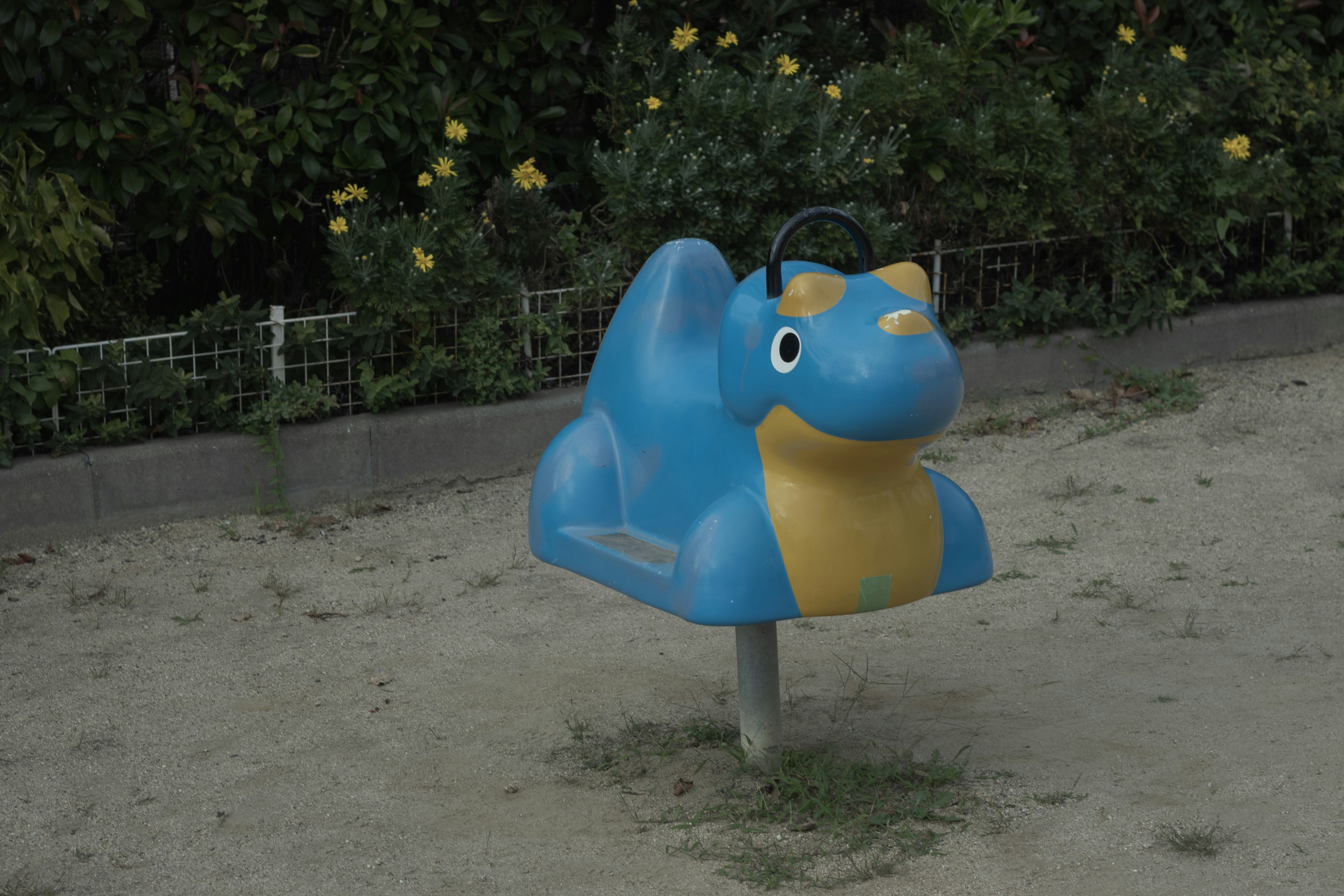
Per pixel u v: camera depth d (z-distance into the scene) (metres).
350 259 7.51
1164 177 9.30
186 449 7.07
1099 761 4.59
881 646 5.74
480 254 7.71
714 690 5.30
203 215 7.58
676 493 4.08
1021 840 4.06
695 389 4.09
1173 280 9.66
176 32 7.48
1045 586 6.34
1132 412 8.87
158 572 6.55
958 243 9.30
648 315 4.31
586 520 4.28
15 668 5.53
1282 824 4.08
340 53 7.85
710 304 4.33
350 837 4.24
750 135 8.49
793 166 8.39
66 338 7.51
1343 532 6.85
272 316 7.42
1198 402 8.98
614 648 5.75
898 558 3.80
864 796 4.32
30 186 7.01
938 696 5.21
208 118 7.92
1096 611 6.03
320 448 7.37
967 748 4.71
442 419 7.66
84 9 7.14
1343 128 10.23
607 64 8.62
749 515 3.74
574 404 8.07
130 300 7.89
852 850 4.02
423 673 5.50
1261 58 10.27
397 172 8.34
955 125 9.01
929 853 3.99
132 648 5.73
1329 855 3.88
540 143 8.58
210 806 4.46
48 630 5.90
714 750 4.75
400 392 7.68
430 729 5.00
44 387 6.75
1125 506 7.33
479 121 8.43
